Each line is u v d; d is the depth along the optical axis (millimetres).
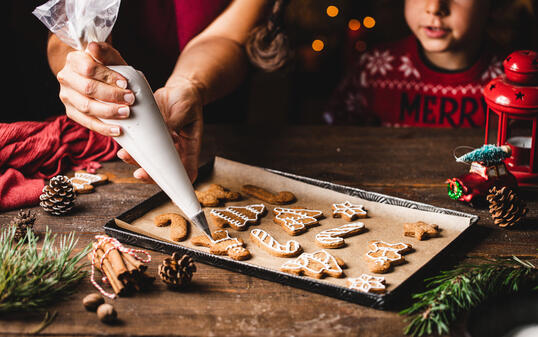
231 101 1835
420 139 1495
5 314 937
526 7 1862
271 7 1552
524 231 1132
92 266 1007
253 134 1533
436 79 1835
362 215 1154
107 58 1047
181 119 1215
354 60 1959
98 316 924
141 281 980
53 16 1042
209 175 1307
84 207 1214
